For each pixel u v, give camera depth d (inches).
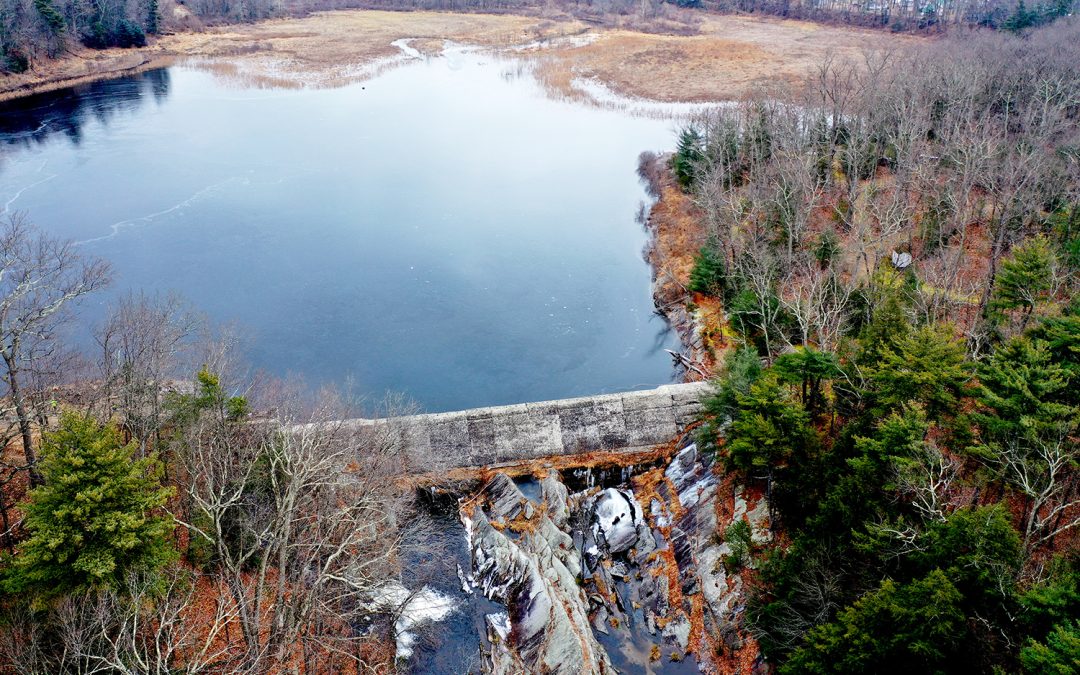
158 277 3782.0
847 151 3624.5
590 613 2185.0
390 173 5064.0
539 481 2684.5
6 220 4128.9
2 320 1968.5
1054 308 2428.6
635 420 2805.1
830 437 2263.8
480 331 3545.8
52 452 1529.3
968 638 1478.8
